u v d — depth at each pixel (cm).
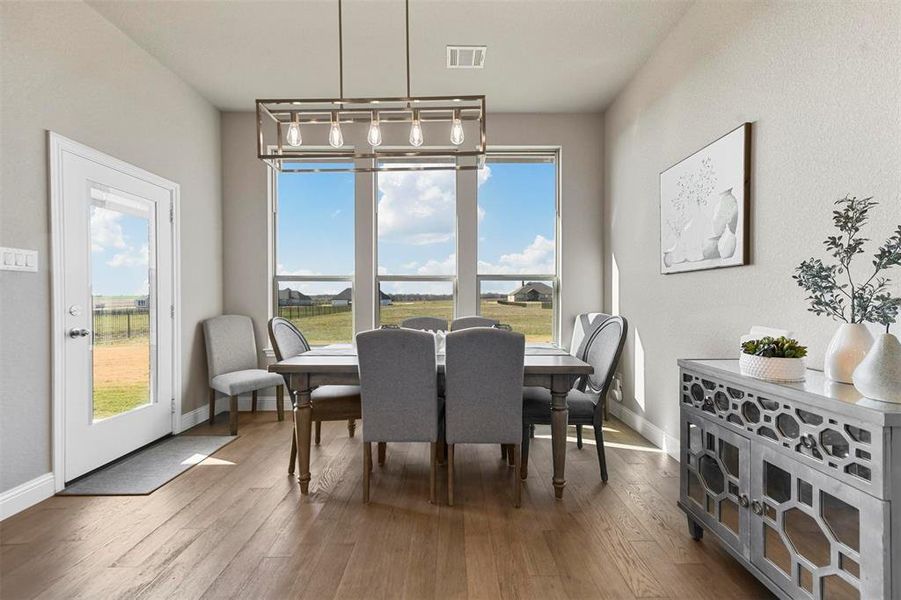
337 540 202
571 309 446
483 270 459
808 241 192
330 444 339
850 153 172
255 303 446
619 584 172
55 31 253
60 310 254
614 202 417
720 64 254
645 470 285
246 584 171
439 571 179
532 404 267
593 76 372
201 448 328
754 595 165
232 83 382
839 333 157
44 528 213
